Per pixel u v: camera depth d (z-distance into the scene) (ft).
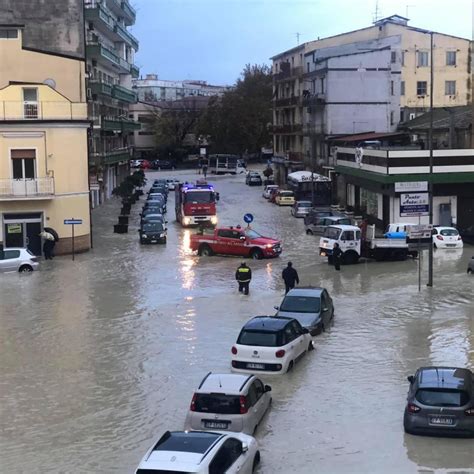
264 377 66.18
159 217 163.63
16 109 137.59
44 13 179.42
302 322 79.82
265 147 418.31
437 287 106.32
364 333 81.25
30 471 47.78
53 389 64.39
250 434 51.39
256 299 99.76
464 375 53.88
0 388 64.95
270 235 164.76
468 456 48.19
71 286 110.83
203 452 40.24
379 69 239.50
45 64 158.81
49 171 139.33
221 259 135.23
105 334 82.43
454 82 256.32
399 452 49.06
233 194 272.10
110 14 239.09
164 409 59.11
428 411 51.08
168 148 456.86
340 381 64.75
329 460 48.01
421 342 77.15
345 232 127.95
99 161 220.23
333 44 266.36
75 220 134.82
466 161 158.51
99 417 57.57
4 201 137.59
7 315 92.63
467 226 160.35
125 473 47.24
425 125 201.87
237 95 404.57
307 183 218.59
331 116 239.71
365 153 175.32
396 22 258.37
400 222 161.17
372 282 111.45
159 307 95.61
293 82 290.56
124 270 123.85
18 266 123.13
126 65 277.64
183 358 72.64
